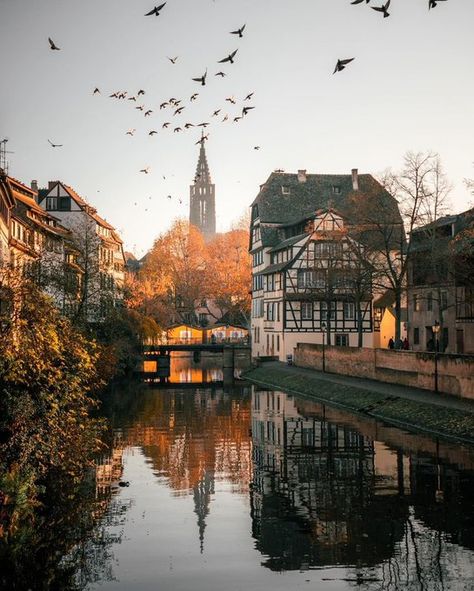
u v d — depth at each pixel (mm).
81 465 23234
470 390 35594
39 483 21375
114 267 78375
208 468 25484
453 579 15031
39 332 20484
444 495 21250
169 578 15250
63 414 21594
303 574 15438
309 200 79375
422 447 28781
